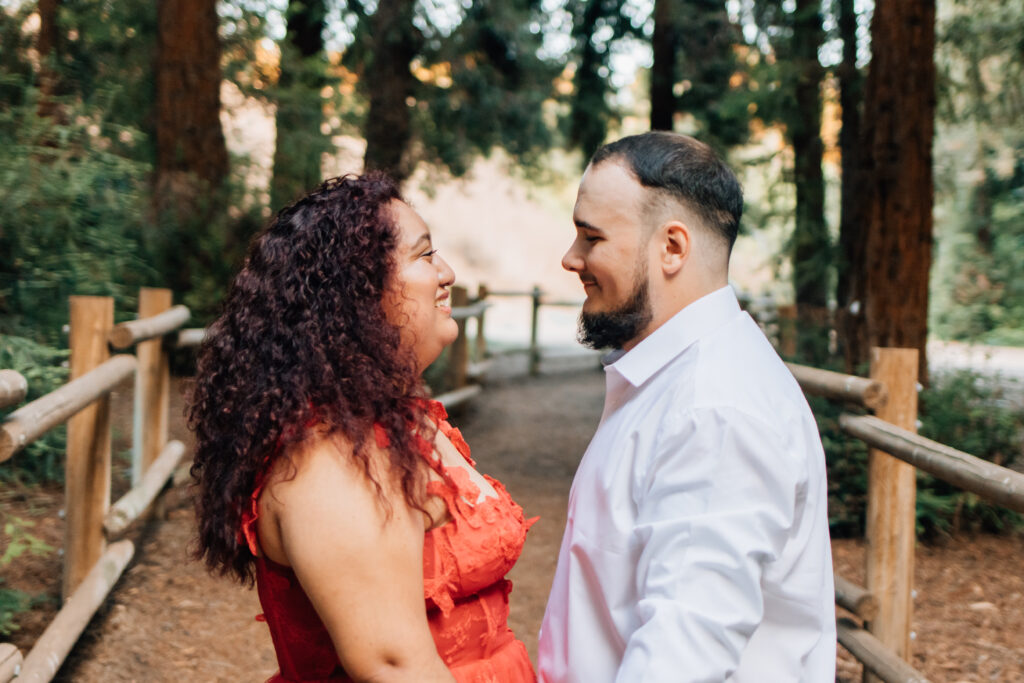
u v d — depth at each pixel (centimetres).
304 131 989
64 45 806
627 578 136
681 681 114
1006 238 1342
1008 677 324
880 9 531
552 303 1195
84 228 572
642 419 139
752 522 121
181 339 480
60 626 283
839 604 287
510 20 1077
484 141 1240
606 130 1212
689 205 142
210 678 313
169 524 456
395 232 134
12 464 469
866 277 537
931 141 534
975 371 596
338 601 118
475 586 139
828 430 479
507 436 787
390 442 124
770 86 868
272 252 131
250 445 123
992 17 834
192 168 792
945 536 470
